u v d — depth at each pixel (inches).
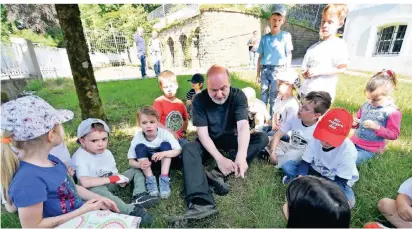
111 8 699.4
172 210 78.2
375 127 92.9
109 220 58.4
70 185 64.5
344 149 75.1
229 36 511.5
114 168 87.9
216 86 80.3
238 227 71.6
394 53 331.6
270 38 143.2
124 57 718.5
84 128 78.5
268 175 93.3
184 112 120.6
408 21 307.4
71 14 124.2
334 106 163.8
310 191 40.3
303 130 94.4
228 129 91.5
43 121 55.6
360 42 367.2
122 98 222.5
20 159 56.6
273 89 148.1
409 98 183.9
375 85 94.0
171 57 666.2
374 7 341.4
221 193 83.3
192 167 78.1
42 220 56.7
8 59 300.0
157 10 777.6
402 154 105.8
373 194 80.9
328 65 115.8
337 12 110.3
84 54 132.3
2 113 54.1
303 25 613.0
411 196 65.9
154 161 90.7
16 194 53.2
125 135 134.6
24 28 531.8
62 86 316.5
